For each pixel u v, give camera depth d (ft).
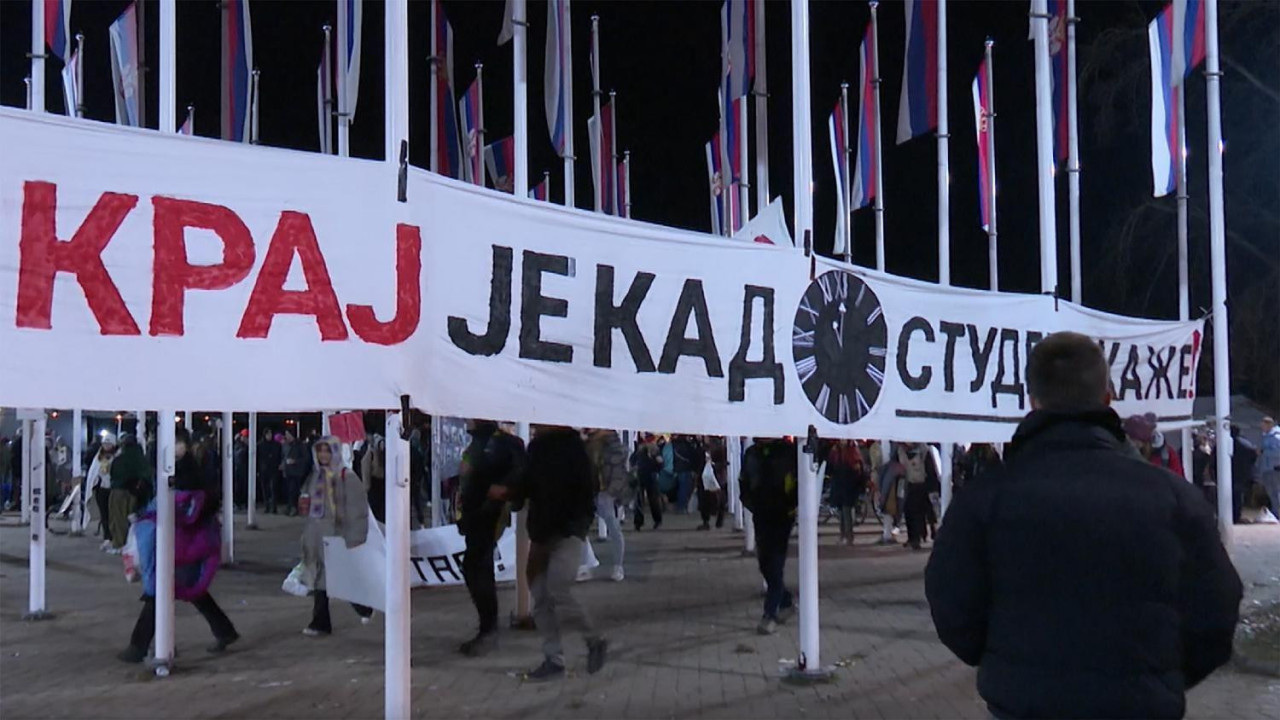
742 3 49.01
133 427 69.46
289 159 18.16
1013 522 9.48
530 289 20.77
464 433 53.88
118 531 49.80
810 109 25.98
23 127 16.17
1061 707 9.02
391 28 19.29
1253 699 23.95
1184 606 9.18
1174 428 39.14
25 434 70.74
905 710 23.06
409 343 19.01
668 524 71.51
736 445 71.72
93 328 16.51
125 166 16.89
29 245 16.11
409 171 19.17
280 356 17.85
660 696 24.14
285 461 79.71
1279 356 79.77
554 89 48.98
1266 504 69.46
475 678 25.89
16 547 57.67
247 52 41.88
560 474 25.26
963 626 9.85
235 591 40.50
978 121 55.72
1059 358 10.04
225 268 17.52
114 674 26.50
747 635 31.24
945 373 29.37
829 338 26.00
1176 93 44.06
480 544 28.78
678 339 23.04
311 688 24.86
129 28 41.14
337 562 30.30
